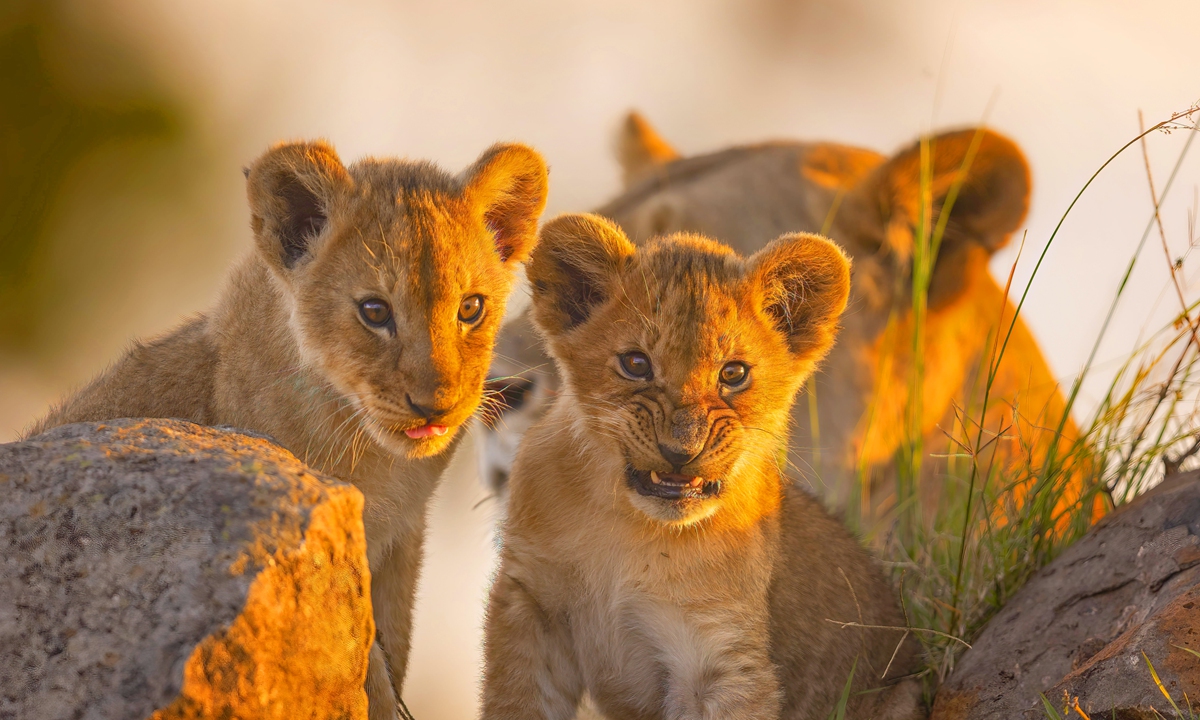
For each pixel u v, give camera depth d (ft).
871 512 41.22
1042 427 34.58
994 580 32.22
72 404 33.50
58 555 20.15
